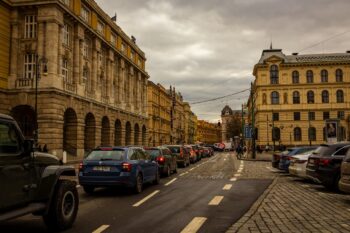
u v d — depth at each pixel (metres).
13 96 39.19
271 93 85.88
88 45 49.25
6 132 6.64
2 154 6.43
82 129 43.69
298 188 14.82
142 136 73.75
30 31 40.91
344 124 83.19
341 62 83.44
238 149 51.72
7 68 39.91
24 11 40.75
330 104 83.75
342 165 11.26
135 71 70.94
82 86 44.62
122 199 12.15
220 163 36.22
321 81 84.50
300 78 85.00
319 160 13.84
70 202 8.09
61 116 39.06
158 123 96.62
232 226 7.85
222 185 16.16
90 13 48.66
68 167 8.30
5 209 6.45
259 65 86.25
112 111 54.56
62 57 41.41
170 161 21.56
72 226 8.12
